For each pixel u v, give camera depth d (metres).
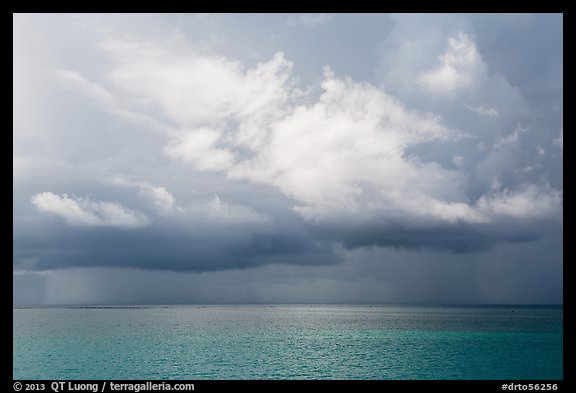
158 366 47.19
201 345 63.91
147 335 78.00
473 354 55.00
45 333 81.06
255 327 97.88
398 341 69.19
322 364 48.69
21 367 46.38
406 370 45.28
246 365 48.03
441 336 76.44
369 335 78.50
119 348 60.38
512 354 55.38
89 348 60.06
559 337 73.56
